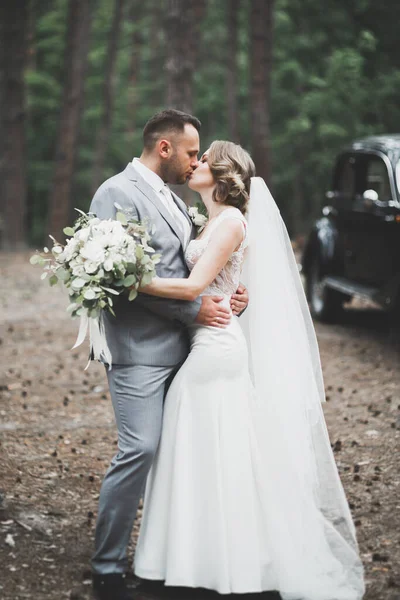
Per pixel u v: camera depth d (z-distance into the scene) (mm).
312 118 24625
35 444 5672
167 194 3742
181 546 3545
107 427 6145
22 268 16281
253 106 18750
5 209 20609
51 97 28375
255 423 3699
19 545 4031
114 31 24938
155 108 33875
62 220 21031
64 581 3701
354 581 3656
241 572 3547
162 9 33188
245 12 30625
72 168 21062
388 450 5594
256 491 3646
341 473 5172
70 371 7949
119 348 3596
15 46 20094
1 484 4805
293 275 3965
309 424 3809
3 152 20531
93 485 4922
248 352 3896
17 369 8000
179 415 3607
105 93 25234
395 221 8516
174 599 3604
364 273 9445
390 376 7781
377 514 4520
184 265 3727
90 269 3355
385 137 10195
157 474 3643
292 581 3568
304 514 3678
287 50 25812
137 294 3545
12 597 3527
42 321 10539
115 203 3604
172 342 3654
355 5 25297
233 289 3777
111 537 3549
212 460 3566
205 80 31641
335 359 8523
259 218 3828
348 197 10008
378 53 25672
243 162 3783
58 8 28109
